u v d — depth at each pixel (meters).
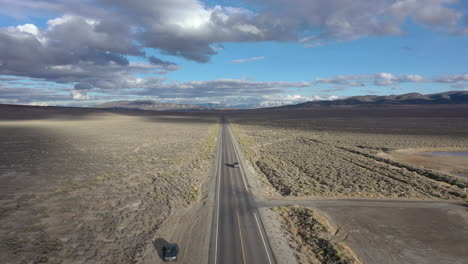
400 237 24.94
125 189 37.03
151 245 22.69
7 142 74.31
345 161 58.25
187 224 26.67
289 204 32.72
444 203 33.47
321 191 37.19
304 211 29.89
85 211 29.42
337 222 27.89
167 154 63.47
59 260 20.45
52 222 26.55
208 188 38.38
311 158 61.25
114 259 20.83
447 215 29.92
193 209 30.50
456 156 66.38
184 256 21.03
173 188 37.72
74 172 44.81
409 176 46.03
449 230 26.45
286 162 57.88
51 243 22.66
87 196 33.88
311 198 34.75
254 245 22.83
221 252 21.59
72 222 26.73
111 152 64.38
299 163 55.97
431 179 46.34
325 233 25.19
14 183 38.03
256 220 27.75
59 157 56.56
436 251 22.67
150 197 34.06
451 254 22.27
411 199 34.66
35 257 20.62
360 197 35.28
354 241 24.08
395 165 56.31
